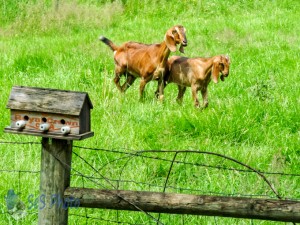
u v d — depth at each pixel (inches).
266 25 979.9
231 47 844.0
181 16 1128.8
